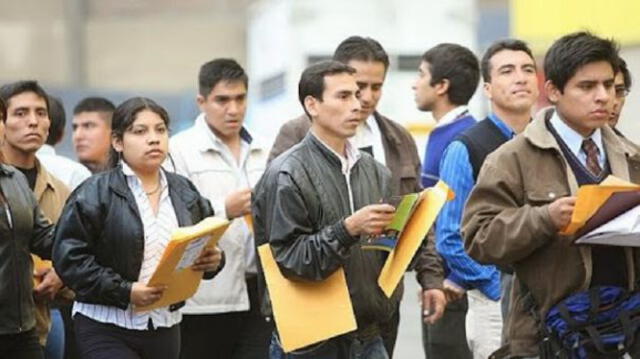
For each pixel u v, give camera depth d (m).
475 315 14.30
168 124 13.47
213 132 15.56
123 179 13.23
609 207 10.39
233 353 15.58
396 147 15.17
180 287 12.98
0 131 13.53
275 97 37.44
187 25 75.75
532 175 11.07
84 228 13.04
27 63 76.56
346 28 36.28
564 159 11.06
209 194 15.44
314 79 12.45
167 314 13.40
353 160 12.59
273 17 37.88
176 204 13.41
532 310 11.11
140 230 13.12
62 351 15.40
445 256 14.12
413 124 35.91
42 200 15.05
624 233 10.41
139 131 13.18
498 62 14.29
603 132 11.28
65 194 15.38
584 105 10.96
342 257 12.00
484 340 14.23
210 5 76.69
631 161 11.28
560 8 25.89
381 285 12.36
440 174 14.55
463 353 15.15
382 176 12.80
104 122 18.22
